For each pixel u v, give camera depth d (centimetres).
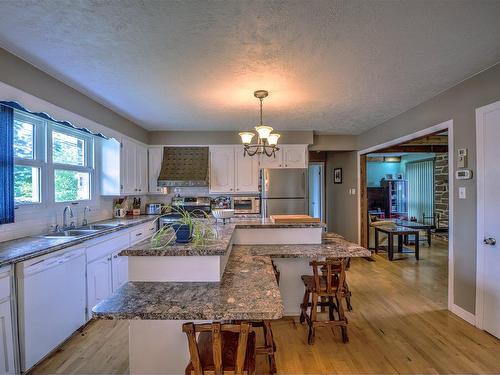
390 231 499
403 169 884
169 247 177
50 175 290
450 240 285
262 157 491
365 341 237
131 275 171
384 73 248
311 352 222
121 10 160
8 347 180
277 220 294
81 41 193
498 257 231
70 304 237
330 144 531
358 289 355
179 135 486
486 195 241
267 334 198
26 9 159
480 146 247
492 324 239
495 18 169
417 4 156
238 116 392
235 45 199
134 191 427
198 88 282
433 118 311
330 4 155
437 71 245
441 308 298
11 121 229
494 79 233
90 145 362
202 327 121
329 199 669
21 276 188
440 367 203
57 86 258
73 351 224
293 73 246
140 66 232
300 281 287
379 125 444
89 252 265
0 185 223
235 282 169
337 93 298
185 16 166
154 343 165
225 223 294
